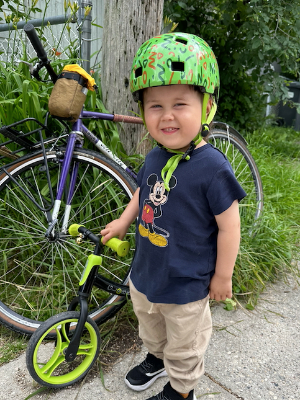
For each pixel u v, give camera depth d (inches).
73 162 68.9
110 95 83.4
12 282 74.3
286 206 109.3
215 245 43.0
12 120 76.2
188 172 40.4
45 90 79.6
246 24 141.9
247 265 79.4
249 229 88.1
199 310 43.3
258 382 54.2
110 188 74.6
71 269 71.7
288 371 56.5
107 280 58.4
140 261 45.5
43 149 64.4
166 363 47.1
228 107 181.5
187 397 48.3
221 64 179.0
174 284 42.0
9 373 56.2
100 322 65.9
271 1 138.1
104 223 79.0
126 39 77.5
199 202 40.3
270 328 66.8
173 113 38.4
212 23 175.3
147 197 43.7
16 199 74.5
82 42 90.0
